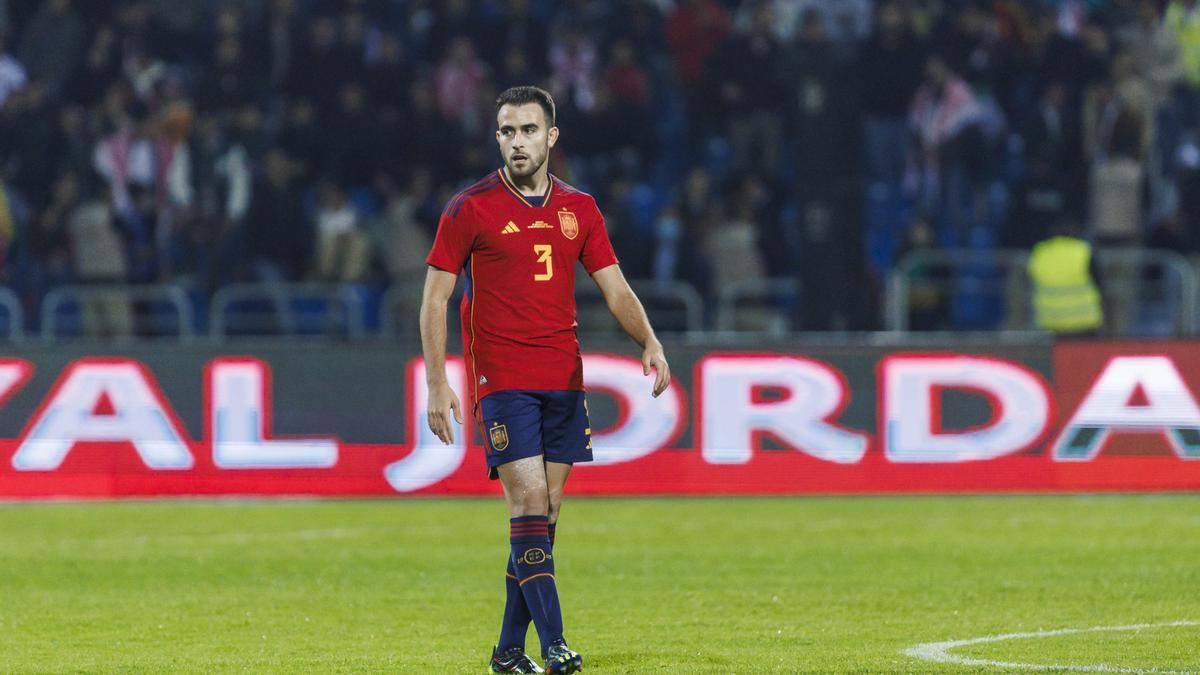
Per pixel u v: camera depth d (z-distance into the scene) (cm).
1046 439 4919
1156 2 7281
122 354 4956
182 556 3744
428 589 3241
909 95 7269
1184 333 6650
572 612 2919
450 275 2147
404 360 4941
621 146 7319
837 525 4244
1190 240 6981
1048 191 6975
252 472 4941
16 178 7481
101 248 6938
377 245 7281
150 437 4944
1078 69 7288
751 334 6769
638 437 4928
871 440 4934
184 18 8238
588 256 2205
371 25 7988
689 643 2541
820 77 6162
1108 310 6681
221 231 7225
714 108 7419
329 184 7044
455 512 4594
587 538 4022
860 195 6212
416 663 2362
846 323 6184
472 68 7431
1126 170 6781
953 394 4934
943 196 7238
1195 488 4906
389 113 7269
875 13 7350
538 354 2156
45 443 4941
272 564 3606
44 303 7031
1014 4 7456
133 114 7362
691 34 7544
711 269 6988
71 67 7769
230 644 2592
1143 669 2244
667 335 6900
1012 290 6788
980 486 4931
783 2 7294
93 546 3928
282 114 7419
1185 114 7262
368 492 4919
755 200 6988
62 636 2692
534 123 2148
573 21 7819
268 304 7044
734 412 4938
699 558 3659
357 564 3600
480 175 7206
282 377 4947
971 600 3033
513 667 2178
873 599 3058
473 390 2192
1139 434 4916
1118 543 3850
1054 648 2456
